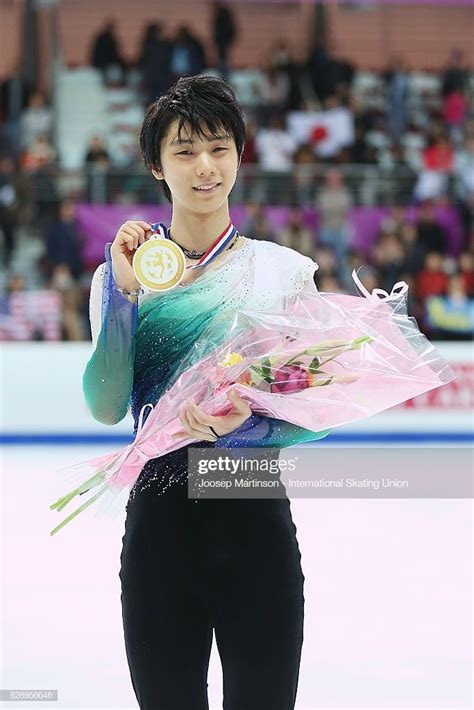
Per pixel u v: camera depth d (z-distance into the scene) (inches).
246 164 1884.8
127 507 364.2
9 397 1514.5
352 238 1686.8
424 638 682.2
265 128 1942.7
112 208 1643.7
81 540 925.8
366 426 1528.1
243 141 361.4
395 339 360.5
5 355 1513.3
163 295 359.6
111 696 575.2
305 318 356.5
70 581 802.2
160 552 350.0
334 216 1669.5
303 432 357.1
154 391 363.9
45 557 869.2
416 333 362.9
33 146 1829.5
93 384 357.7
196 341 358.3
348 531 973.8
